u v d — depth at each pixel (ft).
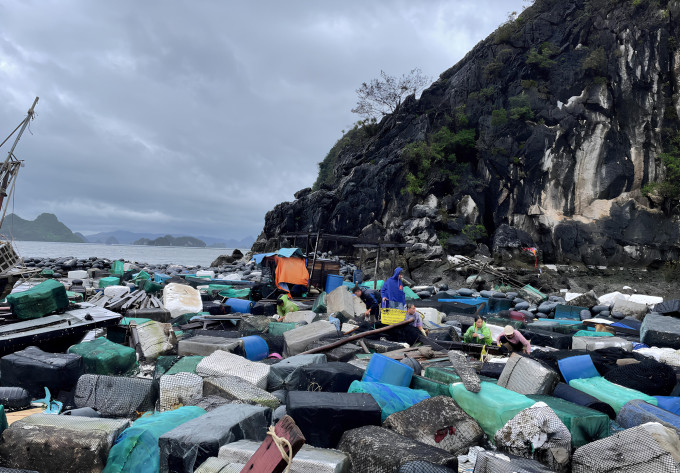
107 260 114.62
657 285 130.82
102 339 30.58
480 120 172.76
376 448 16.05
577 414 18.80
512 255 149.38
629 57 161.79
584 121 160.04
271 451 8.23
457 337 43.68
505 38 180.65
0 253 56.29
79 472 15.24
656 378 25.54
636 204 151.94
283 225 185.88
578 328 52.90
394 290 43.83
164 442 15.64
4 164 64.23
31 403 23.15
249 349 33.12
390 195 170.60
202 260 495.41
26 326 30.63
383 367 25.26
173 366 27.02
